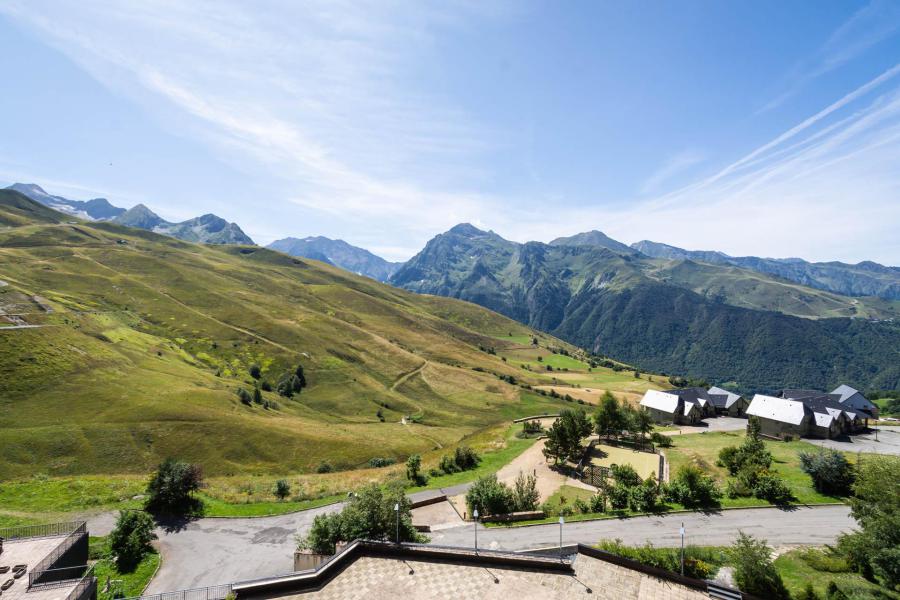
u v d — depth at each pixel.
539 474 57.44
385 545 33.56
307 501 53.19
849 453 62.19
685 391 94.12
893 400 135.75
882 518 30.30
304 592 28.69
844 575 30.89
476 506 44.66
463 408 160.88
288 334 190.38
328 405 149.00
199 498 52.09
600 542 36.03
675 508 43.72
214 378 135.75
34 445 76.25
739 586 28.75
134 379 108.44
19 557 31.12
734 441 69.56
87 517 45.38
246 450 89.44
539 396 176.12
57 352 106.00
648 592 29.09
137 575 36.50
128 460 79.56
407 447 102.12
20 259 196.38
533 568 31.72
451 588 29.27
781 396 97.94
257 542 42.59
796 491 47.03
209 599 31.59
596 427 74.69
